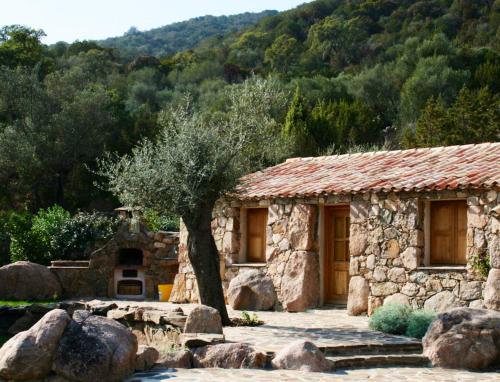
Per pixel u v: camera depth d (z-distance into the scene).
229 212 20.97
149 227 26.05
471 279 16.33
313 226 19.45
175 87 73.38
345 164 21.47
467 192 16.56
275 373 10.91
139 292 23.70
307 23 102.19
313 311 18.81
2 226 28.34
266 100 31.27
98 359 9.97
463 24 77.81
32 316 17.45
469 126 40.09
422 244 17.41
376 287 17.81
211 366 11.45
